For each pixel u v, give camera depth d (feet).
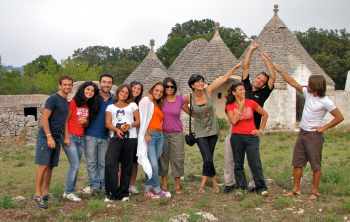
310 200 17.15
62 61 142.92
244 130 18.10
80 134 17.95
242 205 16.28
